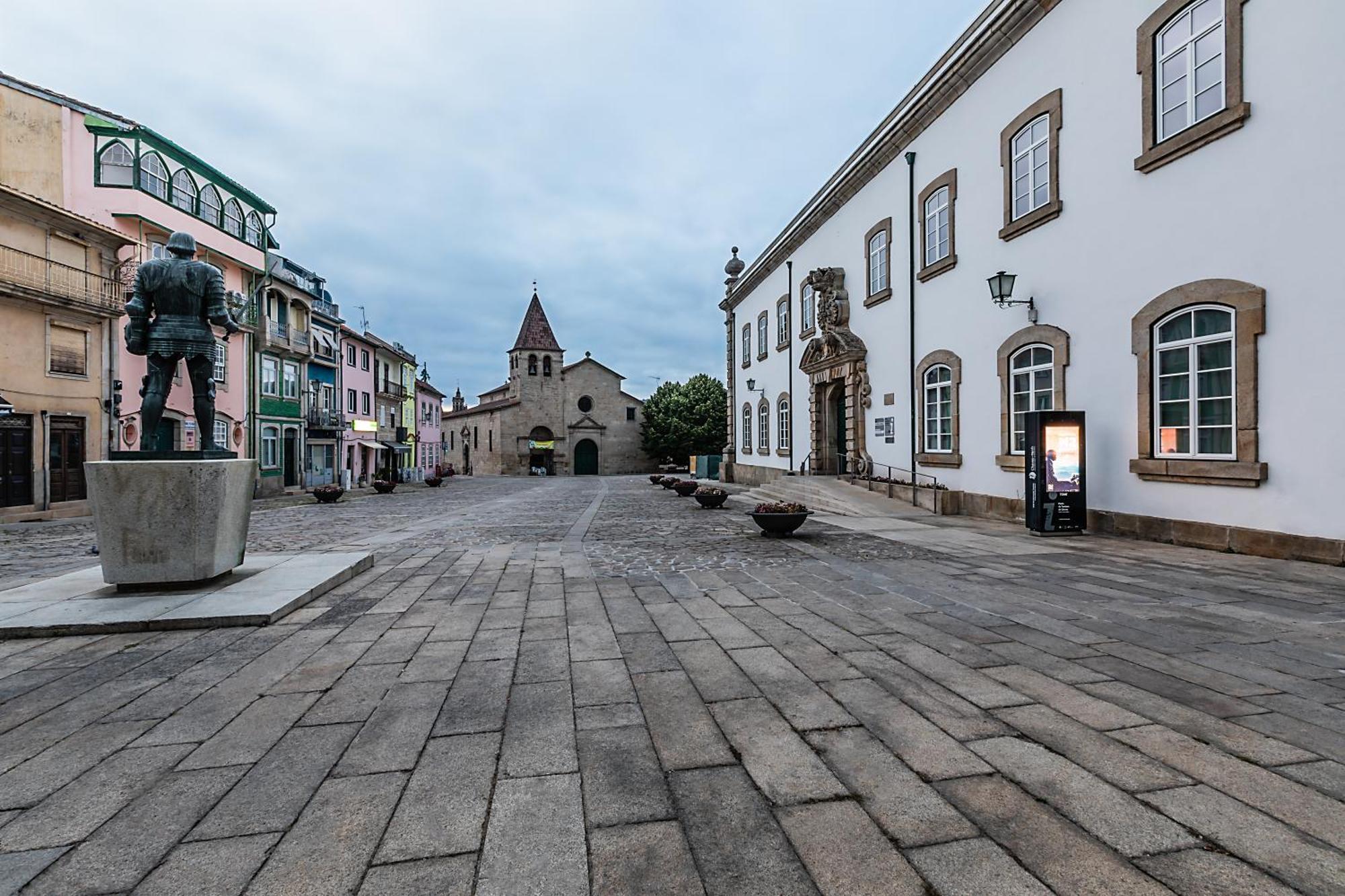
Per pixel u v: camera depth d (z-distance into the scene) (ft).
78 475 64.28
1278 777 8.50
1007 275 36.96
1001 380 40.63
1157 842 7.09
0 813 7.98
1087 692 11.66
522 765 9.14
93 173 68.28
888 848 7.07
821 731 10.19
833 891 6.38
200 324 21.75
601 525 44.19
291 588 19.84
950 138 46.01
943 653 14.07
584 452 199.11
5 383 57.72
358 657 14.34
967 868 6.68
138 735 10.30
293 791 8.47
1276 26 24.68
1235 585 20.61
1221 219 26.81
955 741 9.73
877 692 11.85
